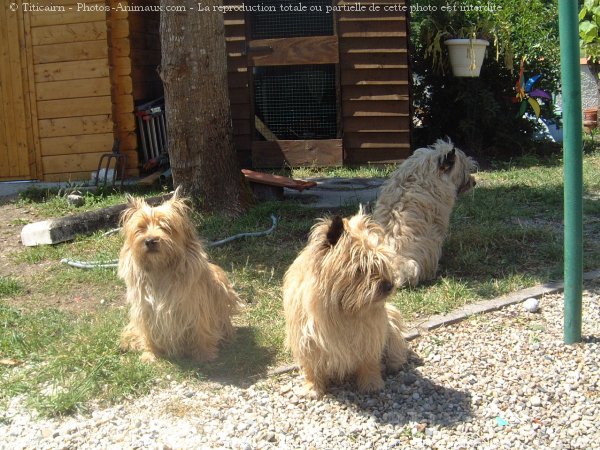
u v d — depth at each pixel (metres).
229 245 3.28
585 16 3.38
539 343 2.29
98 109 4.68
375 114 5.01
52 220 3.45
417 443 1.76
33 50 4.69
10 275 3.06
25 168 4.81
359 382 2.03
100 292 2.88
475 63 5.16
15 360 2.26
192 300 2.14
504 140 5.52
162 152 5.14
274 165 5.09
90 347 2.30
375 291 1.79
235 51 5.01
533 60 5.70
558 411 1.89
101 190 4.28
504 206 3.82
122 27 4.69
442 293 2.73
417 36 5.61
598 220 3.61
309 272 1.90
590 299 2.65
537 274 2.92
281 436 1.81
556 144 5.84
